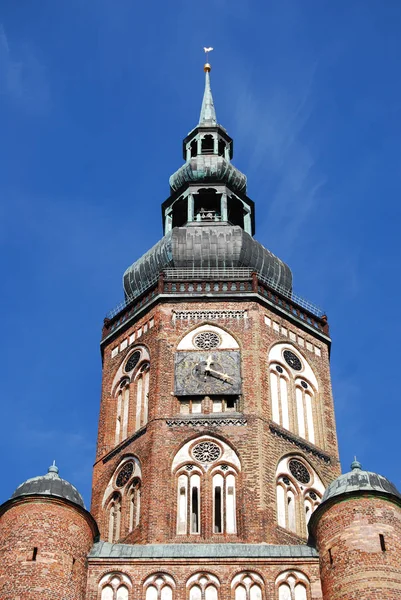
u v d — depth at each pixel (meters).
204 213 81.50
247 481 62.16
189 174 81.50
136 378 69.06
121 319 73.56
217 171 81.44
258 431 64.38
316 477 65.12
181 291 71.56
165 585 54.97
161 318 70.00
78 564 54.91
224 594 54.56
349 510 55.31
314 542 56.69
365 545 53.84
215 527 60.91
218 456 63.44
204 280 72.12
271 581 54.91
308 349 71.56
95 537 57.53
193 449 63.75
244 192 82.25
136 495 63.28
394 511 55.41
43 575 53.31
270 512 61.22
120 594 54.75
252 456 63.22
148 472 62.94
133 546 57.50
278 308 71.62
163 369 67.44
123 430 67.31
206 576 55.19
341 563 53.84
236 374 67.06
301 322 72.31
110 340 72.81
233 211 82.06
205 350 68.31
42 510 55.69
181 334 69.12
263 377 67.31
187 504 61.75
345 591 52.81
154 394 66.31
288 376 69.12
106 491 65.12
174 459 63.38
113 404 69.38
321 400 69.38
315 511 56.47
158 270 75.00
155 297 71.19
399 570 53.06
